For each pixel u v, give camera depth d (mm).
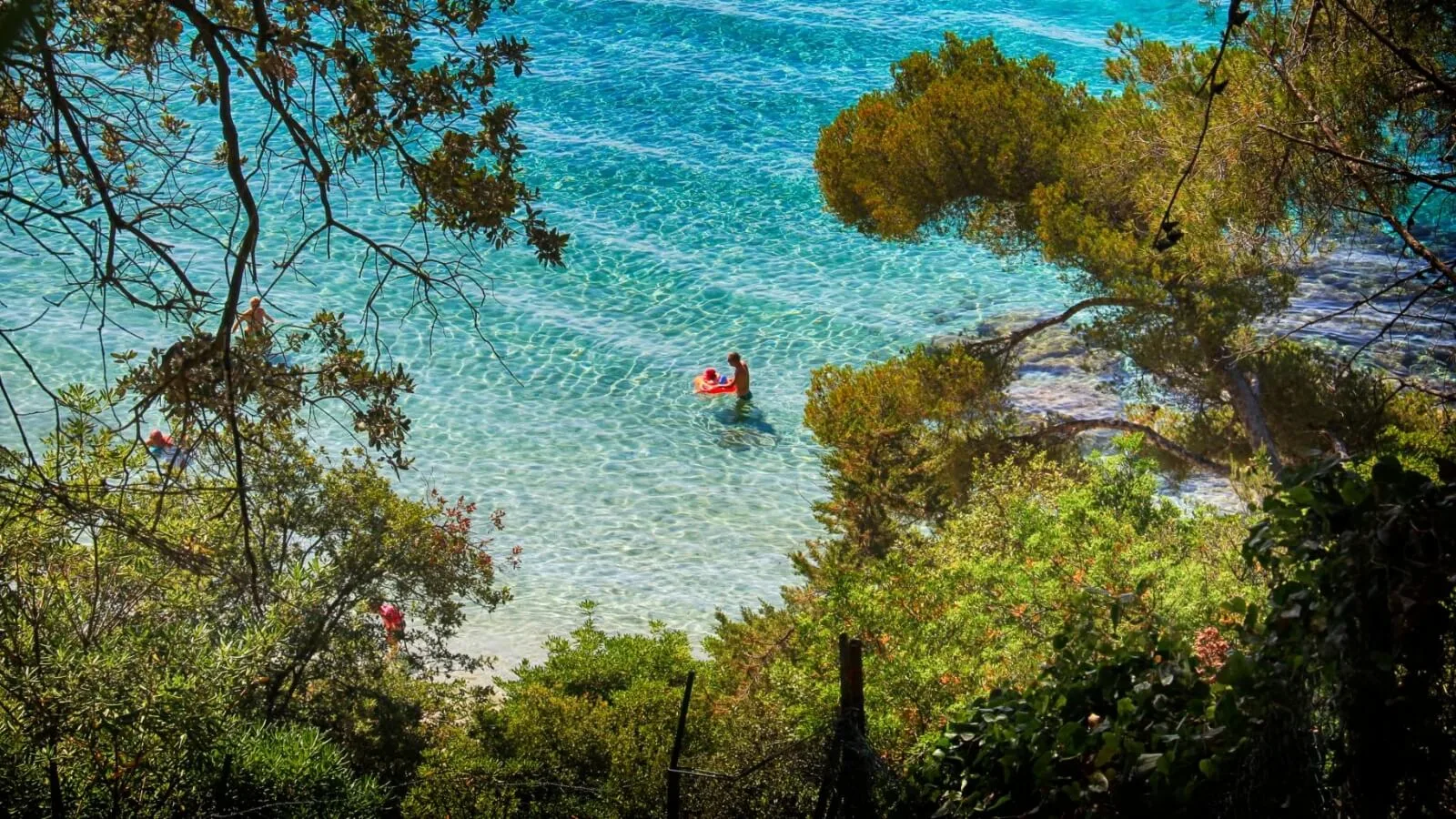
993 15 52906
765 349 28547
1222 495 17922
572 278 31766
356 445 23141
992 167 17375
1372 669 3922
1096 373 25438
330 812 7574
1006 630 8422
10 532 7328
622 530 21562
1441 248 21688
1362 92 8742
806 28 50875
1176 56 12891
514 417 25250
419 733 12305
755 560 20766
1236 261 12773
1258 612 4734
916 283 32000
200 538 10141
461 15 7090
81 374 24953
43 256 29875
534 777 9898
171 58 7340
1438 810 3945
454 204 7012
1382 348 22234
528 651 17891
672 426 25266
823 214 36156
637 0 53438
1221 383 15773
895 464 15930
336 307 28891
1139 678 5035
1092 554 8672
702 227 35125
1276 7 9680
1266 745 4223
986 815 5176
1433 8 8258
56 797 6430
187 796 7125
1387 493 4059
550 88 44500
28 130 7082
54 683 6812
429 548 12648
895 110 18938
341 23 6840
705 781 7891
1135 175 14477
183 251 30406
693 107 43250
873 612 9219
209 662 7766
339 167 6855
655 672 12688
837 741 5992
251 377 6512
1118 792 4641
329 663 11719
